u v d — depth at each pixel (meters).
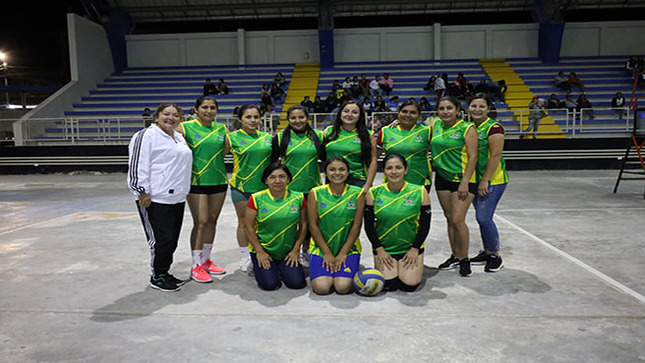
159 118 3.86
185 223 6.95
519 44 20.75
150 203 3.85
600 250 5.09
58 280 4.23
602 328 3.07
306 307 3.52
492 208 4.32
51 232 6.28
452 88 17.45
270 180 3.83
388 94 18.23
